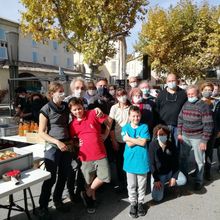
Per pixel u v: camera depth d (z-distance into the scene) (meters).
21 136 5.72
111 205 4.18
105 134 4.25
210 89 4.96
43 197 3.65
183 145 4.88
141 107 4.64
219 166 5.61
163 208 4.07
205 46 18.25
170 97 5.01
